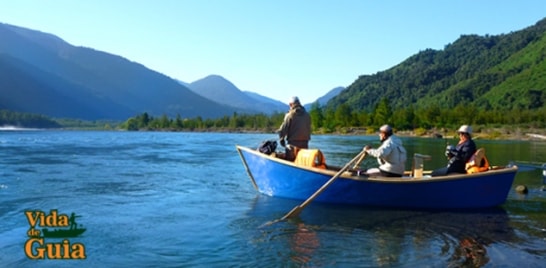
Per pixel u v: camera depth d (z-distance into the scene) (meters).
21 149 30.72
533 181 14.89
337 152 28.22
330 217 8.77
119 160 21.84
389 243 7.00
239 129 132.38
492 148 40.78
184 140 55.19
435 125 99.12
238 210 9.41
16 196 10.92
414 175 10.49
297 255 6.38
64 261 6.09
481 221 8.52
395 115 101.56
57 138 56.78
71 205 9.84
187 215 8.90
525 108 141.12
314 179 10.05
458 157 10.19
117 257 6.28
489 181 9.53
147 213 9.09
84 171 16.56
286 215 8.70
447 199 9.45
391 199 9.53
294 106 11.34
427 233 7.60
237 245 6.84
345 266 5.93
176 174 15.80
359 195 9.70
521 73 174.62
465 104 167.00
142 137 69.06
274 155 11.69
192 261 6.12
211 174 15.86
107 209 9.45
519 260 6.21
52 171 16.42
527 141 64.94
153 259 6.20
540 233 7.63
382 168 9.88
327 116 105.12
